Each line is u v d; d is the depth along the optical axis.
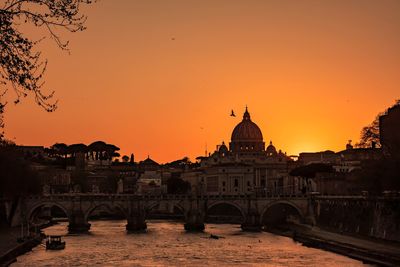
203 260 161.50
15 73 45.94
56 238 197.62
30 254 174.75
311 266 147.88
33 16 46.22
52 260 161.38
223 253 177.12
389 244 176.62
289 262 156.00
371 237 194.38
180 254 175.00
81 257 167.88
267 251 182.00
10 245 181.38
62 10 46.44
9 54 45.84
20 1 46.16
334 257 165.38
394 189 194.50
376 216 193.12
